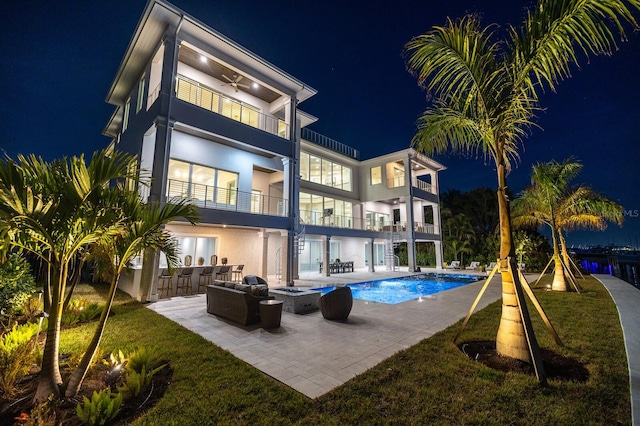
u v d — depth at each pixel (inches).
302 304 275.1
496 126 161.3
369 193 832.3
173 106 361.7
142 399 115.6
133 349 165.2
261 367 147.3
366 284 528.4
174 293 369.1
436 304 308.2
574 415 102.2
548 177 346.9
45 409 100.8
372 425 98.3
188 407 109.2
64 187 106.9
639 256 901.2
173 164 430.0
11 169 95.0
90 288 418.0
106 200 122.6
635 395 114.1
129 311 273.3
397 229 785.6
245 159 506.3
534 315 244.2
